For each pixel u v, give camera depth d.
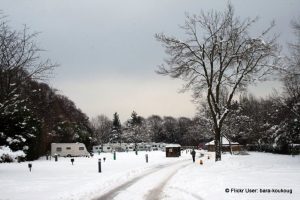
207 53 38.94
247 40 38.19
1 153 47.66
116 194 17.41
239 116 84.06
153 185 20.62
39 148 62.88
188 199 15.26
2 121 53.12
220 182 19.70
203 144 117.19
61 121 90.50
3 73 28.83
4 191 18.14
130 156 65.06
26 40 29.39
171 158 55.66
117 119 161.75
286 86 61.78
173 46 39.16
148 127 168.25
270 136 76.00
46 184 20.91
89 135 100.56
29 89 34.28
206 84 39.78
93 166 37.41
